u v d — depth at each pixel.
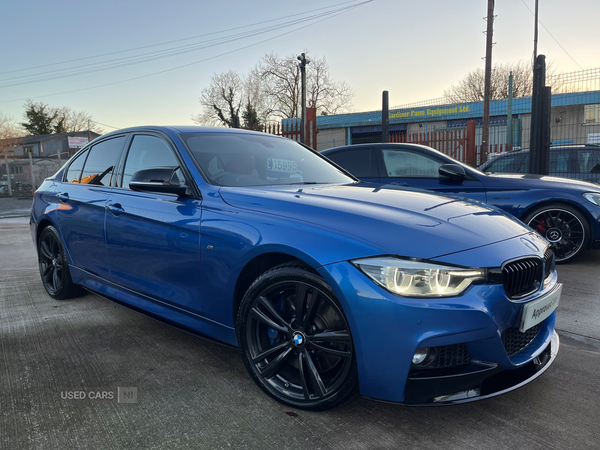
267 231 2.09
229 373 2.49
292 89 43.75
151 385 2.35
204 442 1.84
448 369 1.82
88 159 3.66
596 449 1.79
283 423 1.98
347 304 1.81
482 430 1.93
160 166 2.87
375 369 1.79
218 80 44.53
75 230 3.45
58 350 2.82
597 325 3.19
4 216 12.61
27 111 62.56
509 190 5.05
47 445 1.82
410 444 1.83
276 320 2.12
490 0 16.28
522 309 1.92
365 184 3.00
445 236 1.91
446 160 5.28
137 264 2.82
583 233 4.89
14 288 4.36
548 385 2.35
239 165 2.84
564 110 23.27
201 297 2.41
